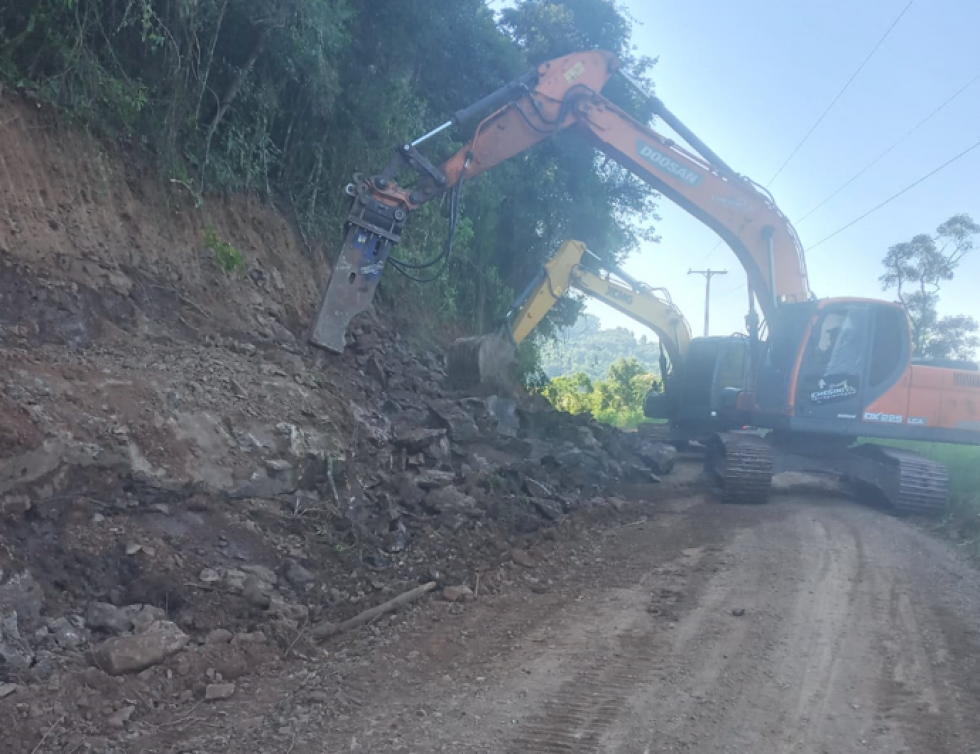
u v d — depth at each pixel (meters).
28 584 5.08
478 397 13.19
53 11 8.84
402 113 15.32
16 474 5.46
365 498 8.32
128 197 9.56
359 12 13.79
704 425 19.48
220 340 9.42
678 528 10.06
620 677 5.27
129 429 6.50
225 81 11.41
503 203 21.23
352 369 11.62
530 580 7.50
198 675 4.91
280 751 4.16
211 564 6.16
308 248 13.13
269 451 7.50
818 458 12.63
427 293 17.09
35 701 4.31
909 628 6.27
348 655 5.54
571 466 12.76
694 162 12.69
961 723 4.65
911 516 11.62
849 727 4.60
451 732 4.45
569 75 12.05
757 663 5.54
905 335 12.45
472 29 18.44
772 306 12.98
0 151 8.10
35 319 7.56
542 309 15.49
